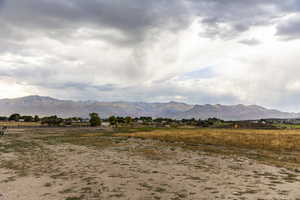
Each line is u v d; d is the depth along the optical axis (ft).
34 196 32.60
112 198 31.58
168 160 63.62
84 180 41.19
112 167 53.21
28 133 195.42
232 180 41.65
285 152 79.41
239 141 109.09
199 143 113.39
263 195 32.94
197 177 43.86
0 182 40.22
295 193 33.88
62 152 79.66
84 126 376.07
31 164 57.21
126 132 207.10
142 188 36.35
